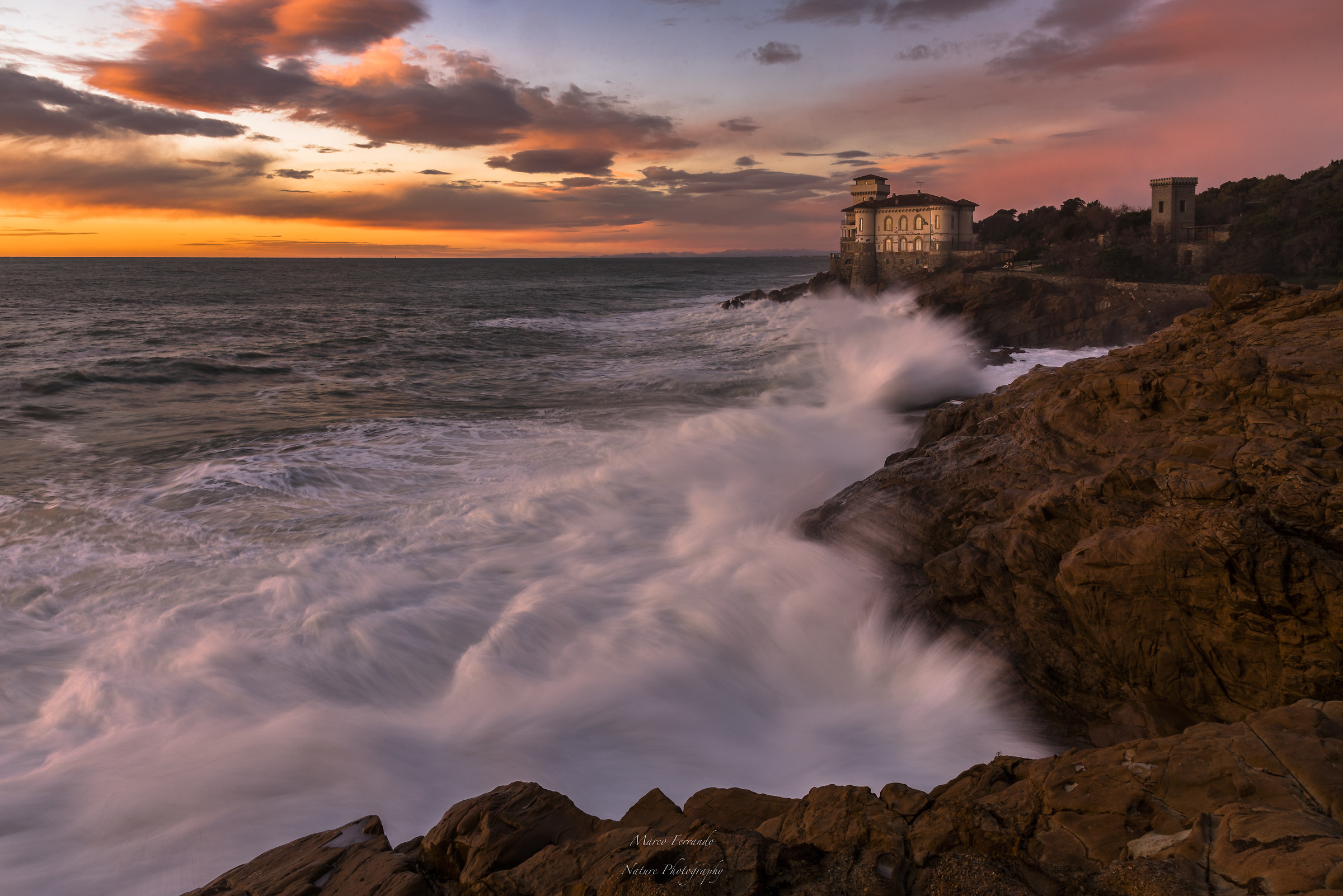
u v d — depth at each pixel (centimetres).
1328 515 838
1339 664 793
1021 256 8394
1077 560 966
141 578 1299
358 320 6712
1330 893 371
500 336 5591
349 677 1051
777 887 479
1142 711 957
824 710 1078
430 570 1377
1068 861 463
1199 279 5981
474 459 2066
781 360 4244
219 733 912
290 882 559
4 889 691
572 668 1098
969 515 1301
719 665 1139
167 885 704
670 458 2077
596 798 848
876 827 518
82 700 962
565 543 1525
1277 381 1059
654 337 5619
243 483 1800
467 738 940
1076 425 1302
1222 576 852
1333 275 5528
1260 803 479
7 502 1653
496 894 508
